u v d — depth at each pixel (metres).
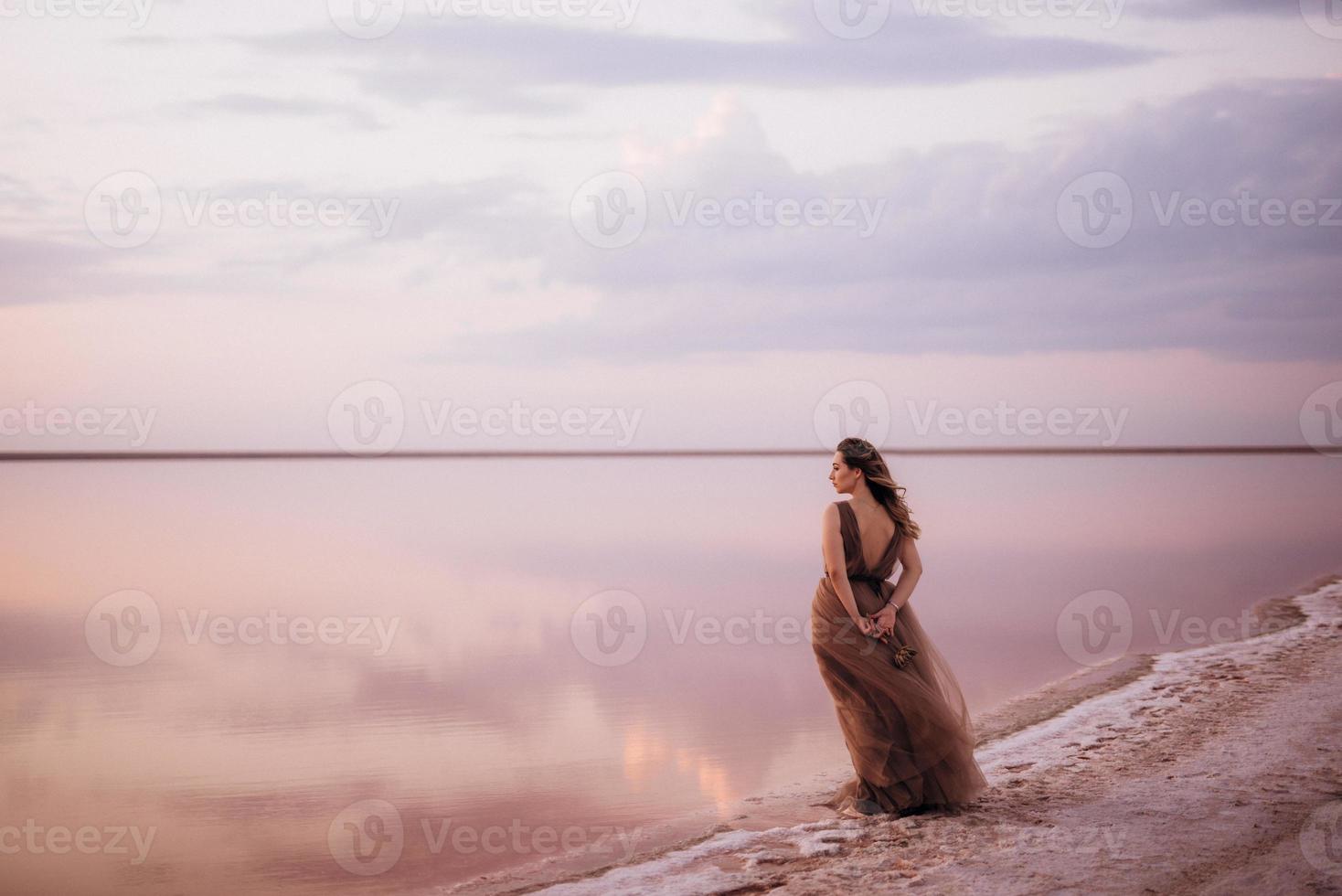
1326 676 6.66
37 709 6.97
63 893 3.94
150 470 76.94
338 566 15.49
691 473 65.00
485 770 5.52
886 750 4.51
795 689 7.52
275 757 5.78
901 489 4.74
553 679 7.88
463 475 65.00
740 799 4.95
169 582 13.72
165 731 6.39
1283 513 23.09
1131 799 4.39
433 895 3.85
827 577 4.64
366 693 7.41
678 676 8.02
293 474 69.06
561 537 20.61
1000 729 5.93
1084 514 23.94
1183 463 64.88
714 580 13.56
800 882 3.68
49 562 16.14
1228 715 5.78
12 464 96.06
